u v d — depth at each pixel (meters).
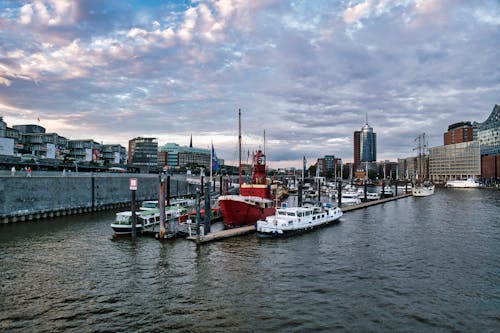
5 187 61.31
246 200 57.69
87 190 80.06
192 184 136.25
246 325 23.56
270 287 30.62
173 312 25.55
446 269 36.19
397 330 22.92
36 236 50.44
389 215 80.25
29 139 147.88
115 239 48.34
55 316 24.73
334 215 66.69
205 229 49.88
